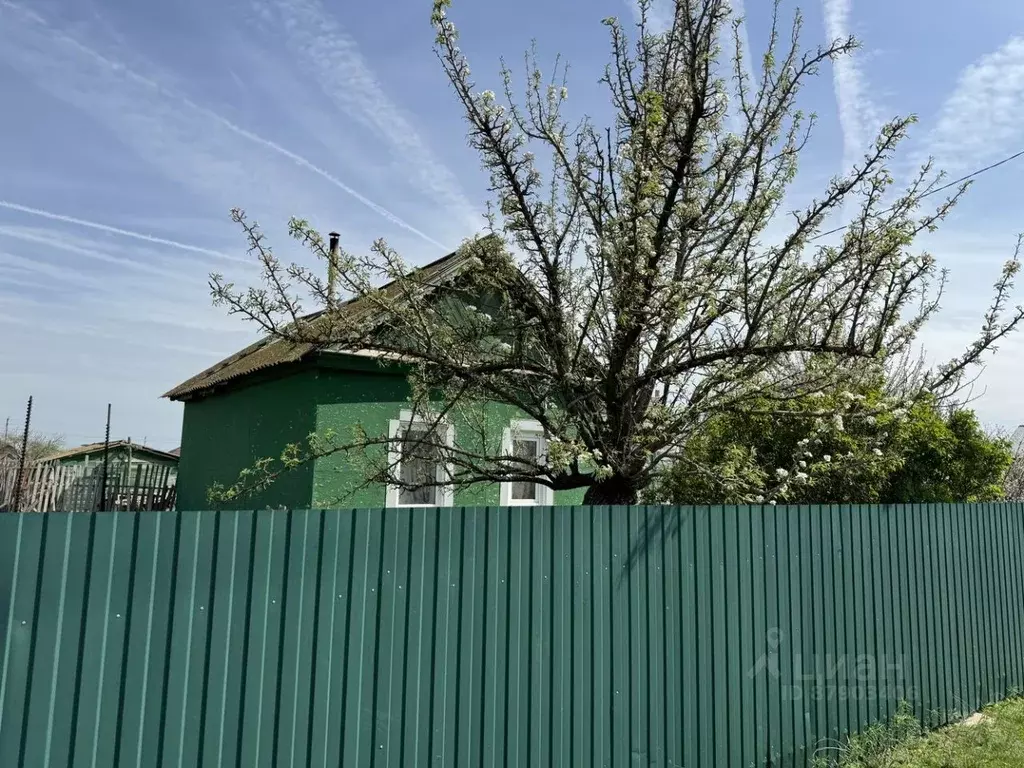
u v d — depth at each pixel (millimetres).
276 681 3285
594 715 4254
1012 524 7465
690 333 6016
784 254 5754
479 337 6453
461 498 9570
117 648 2959
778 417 6480
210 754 3111
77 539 2914
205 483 13211
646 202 5512
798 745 5215
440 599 3764
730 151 6242
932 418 9656
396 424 9398
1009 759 5375
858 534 5848
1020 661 7258
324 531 3461
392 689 3584
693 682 4715
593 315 6027
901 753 5449
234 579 3227
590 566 4332
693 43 5859
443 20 5633
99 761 2887
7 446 22656
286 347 8875
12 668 2764
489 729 3855
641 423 6094
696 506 4883
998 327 6047
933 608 6383
